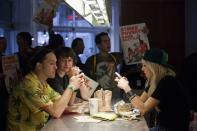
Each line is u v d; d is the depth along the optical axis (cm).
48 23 461
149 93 262
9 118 246
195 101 424
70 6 279
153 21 589
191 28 581
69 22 693
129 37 439
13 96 245
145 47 436
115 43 689
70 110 263
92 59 380
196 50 579
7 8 627
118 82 265
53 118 243
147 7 587
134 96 256
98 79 371
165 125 243
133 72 468
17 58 376
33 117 241
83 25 698
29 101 238
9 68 368
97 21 448
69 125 221
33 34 646
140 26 439
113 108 277
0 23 588
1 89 367
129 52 439
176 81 252
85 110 267
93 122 231
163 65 256
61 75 296
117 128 212
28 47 412
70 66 294
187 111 247
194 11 578
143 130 207
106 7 309
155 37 591
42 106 238
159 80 252
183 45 591
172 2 587
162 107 246
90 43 707
